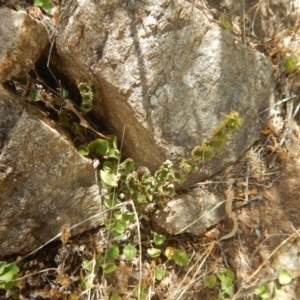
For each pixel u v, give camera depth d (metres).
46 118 0.36
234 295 0.40
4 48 0.33
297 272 0.40
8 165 0.34
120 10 0.33
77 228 0.39
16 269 0.36
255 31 0.45
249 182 0.43
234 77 0.39
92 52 0.34
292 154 0.43
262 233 0.42
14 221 0.36
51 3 0.38
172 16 0.34
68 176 0.36
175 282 0.41
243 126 0.41
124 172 0.38
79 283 0.40
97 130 0.41
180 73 0.36
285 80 0.43
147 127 0.36
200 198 0.42
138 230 0.37
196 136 0.38
